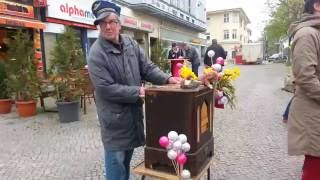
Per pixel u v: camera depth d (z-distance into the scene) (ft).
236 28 231.30
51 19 45.37
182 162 8.61
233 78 11.10
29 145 19.95
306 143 9.32
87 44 55.26
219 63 10.82
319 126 9.20
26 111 27.86
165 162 9.71
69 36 27.32
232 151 18.12
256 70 102.58
